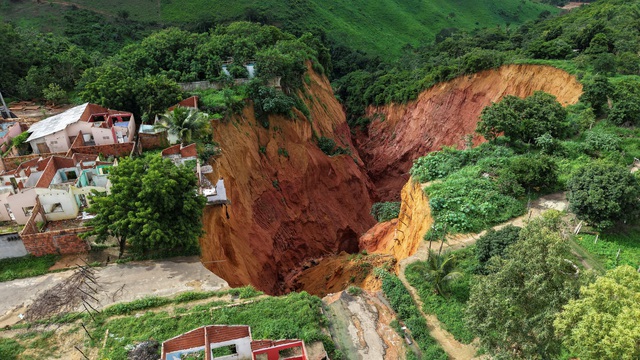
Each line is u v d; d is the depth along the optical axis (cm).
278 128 5031
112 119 4072
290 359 2117
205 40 5494
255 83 4812
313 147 5525
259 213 4397
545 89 5562
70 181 3303
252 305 2519
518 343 1827
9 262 2808
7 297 2558
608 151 3831
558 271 1789
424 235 3194
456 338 2420
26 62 5228
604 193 2895
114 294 2573
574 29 6931
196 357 2100
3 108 4509
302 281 4338
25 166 3338
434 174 3919
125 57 5281
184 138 3725
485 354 2250
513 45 8106
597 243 2909
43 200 2998
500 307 1802
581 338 1495
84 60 5516
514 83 5862
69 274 2730
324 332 2423
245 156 4388
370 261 3803
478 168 3819
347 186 5716
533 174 3447
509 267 1861
